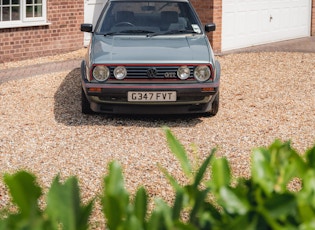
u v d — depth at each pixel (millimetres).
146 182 6129
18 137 7879
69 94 10664
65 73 12617
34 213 1188
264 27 17859
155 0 9852
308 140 7965
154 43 8945
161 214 1292
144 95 8383
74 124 8594
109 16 9656
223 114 9352
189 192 1489
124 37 9242
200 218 1411
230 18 16453
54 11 14781
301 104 10133
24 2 14039
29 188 1265
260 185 1479
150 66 8367
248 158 7070
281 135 8195
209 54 8656
